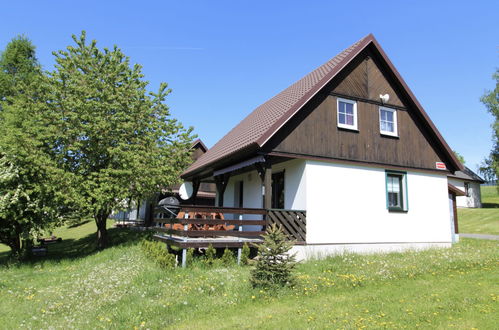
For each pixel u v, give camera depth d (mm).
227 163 13766
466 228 25719
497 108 34031
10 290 9289
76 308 7082
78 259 14922
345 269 9156
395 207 13195
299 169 11922
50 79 15562
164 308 6285
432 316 5512
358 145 12695
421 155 14164
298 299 6672
